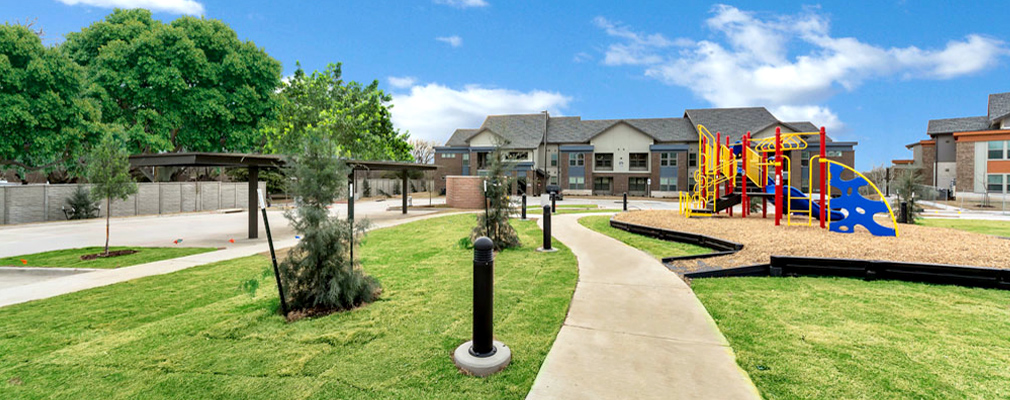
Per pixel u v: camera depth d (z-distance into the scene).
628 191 46.72
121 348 3.60
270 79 28.42
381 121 37.78
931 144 37.84
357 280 4.73
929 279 5.68
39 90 19.02
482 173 44.88
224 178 37.41
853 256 6.54
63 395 2.80
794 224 10.91
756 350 3.37
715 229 10.04
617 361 3.17
